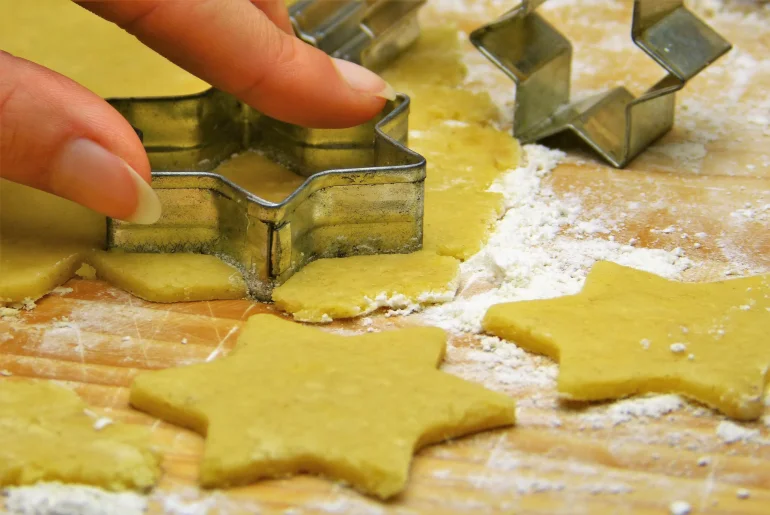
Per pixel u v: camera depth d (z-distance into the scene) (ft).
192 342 0.96
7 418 0.88
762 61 1.27
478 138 1.15
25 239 1.01
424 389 0.90
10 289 0.97
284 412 0.88
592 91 1.22
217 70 1.01
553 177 1.12
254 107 1.05
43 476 0.86
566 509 0.86
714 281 1.00
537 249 1.04
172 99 1.07
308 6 1.21
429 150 1.14
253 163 1.11
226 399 0.89
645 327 0.95
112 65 1.22
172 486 0.87
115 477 0.86
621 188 1.10
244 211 0.97
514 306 0.96
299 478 0.87
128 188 0.94
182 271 0.99
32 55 1.23
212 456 0.86
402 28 1.26
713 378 0.91
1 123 0.93
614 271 0.99
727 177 1.12
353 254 1.02
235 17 1.00
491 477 0.87
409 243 1.02
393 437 0.87
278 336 0.93
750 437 0.90
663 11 1.12
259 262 0.98
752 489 0.87
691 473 0.88
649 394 0.92
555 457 0.89
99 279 1.01
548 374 0.94
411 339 0.93
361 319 0.98
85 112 0.94
